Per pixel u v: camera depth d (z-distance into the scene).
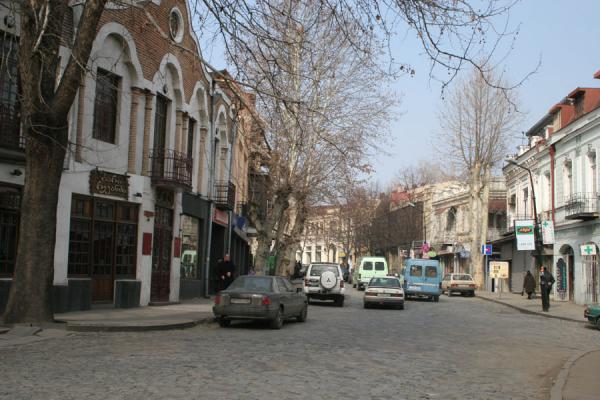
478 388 9.01
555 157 35.97
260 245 28.45
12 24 14.44
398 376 9.62
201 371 9.14
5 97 15.68
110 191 19.08
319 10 12.60
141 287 20.34
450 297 42.19
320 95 25.03
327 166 28.19
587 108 32.72
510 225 46.59
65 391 7.49
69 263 17.73
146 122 20.97
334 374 9.47
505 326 20.38
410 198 68.38
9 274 15.98
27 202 13.53
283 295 16.97
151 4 20.61
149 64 20.92
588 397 8.12
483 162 46.59
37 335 12.47
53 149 13.59
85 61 13.27
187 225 25.30
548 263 38.28
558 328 20.58
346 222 72.06
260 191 35.38
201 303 23.22
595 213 29.77
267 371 9.42
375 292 26.98
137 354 10.57
